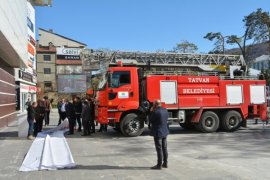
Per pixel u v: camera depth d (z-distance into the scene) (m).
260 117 20.62
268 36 44.28
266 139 16.58
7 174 9.49
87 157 11.90
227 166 10.28
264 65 60.38
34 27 58.88
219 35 45.81
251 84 20.39
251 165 10.45
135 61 21.61
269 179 8.71
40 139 16.41
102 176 9.13
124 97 17.94
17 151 13.23
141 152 12.96
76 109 20.86
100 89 18.28
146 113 18.12
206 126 19.47
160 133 9.97
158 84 18.42
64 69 90.75
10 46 24.25
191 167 10.15
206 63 23.20
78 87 85.12
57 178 8.99
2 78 24.09
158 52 22.14
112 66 18.88
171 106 18.67
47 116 25.58
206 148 13.88
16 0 26.50
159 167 9.94
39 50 89.56
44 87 88.75
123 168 10.08
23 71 45.44
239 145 14.64
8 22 21.97
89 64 22.25
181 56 22.61
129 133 17.89
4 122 24.77
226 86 19.81
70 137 17.92
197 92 19.19
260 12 44.22
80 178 8.95
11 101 30.36
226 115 19.81
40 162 10.79
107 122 17.84
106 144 15.20
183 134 18.91
